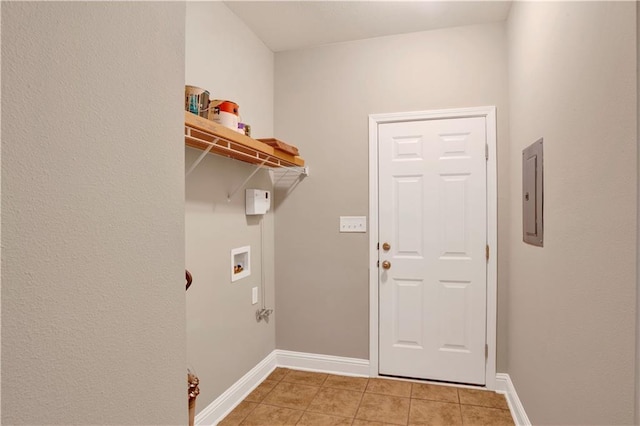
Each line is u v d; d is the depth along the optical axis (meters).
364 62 2.58
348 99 2.62
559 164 1.36
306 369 2.71
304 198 2.71
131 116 0.58
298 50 2.72
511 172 2.24
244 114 2.35
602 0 1.01
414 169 2.50
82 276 0.50
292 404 2.20
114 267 0.55
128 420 0.58
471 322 2.41
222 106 1.69
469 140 2.40
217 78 2.05
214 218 2.01
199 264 1.88
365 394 2.32
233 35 2.22
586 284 1.12
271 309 2.72
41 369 0.45
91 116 0.51
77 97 0.49
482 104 2.37
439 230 2.46
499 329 2.36
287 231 2.75
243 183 2.22
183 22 0.71
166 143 0.66
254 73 2.48
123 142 0.57
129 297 0.58
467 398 2.25
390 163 2.54
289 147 2.26
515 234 2.12
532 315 1.73
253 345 2.45
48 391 0.46
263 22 2.35
